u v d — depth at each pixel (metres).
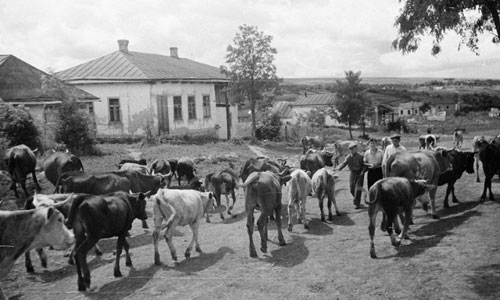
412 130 55.03
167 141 29.14
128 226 8.98
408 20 9.02
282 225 12.21
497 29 8.56
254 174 9.98
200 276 8.45
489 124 56.06
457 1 8.34
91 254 10.16
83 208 8.00
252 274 8.44
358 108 44.41
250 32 34.00
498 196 12.80
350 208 13.68
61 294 7.85
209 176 13.52
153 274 8.66
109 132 30.03
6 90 23.23
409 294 6.98
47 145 21.67
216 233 11.65
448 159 11.92
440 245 9.07
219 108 36.41
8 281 8.61
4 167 16.92
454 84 123.75
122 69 30.97
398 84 141.25
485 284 7.04
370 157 13.11
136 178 12.73
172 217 9.17
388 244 9.69
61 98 23.34
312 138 28.55
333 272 8.27
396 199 9.17
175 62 38.31
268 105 38.25
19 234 7.13
